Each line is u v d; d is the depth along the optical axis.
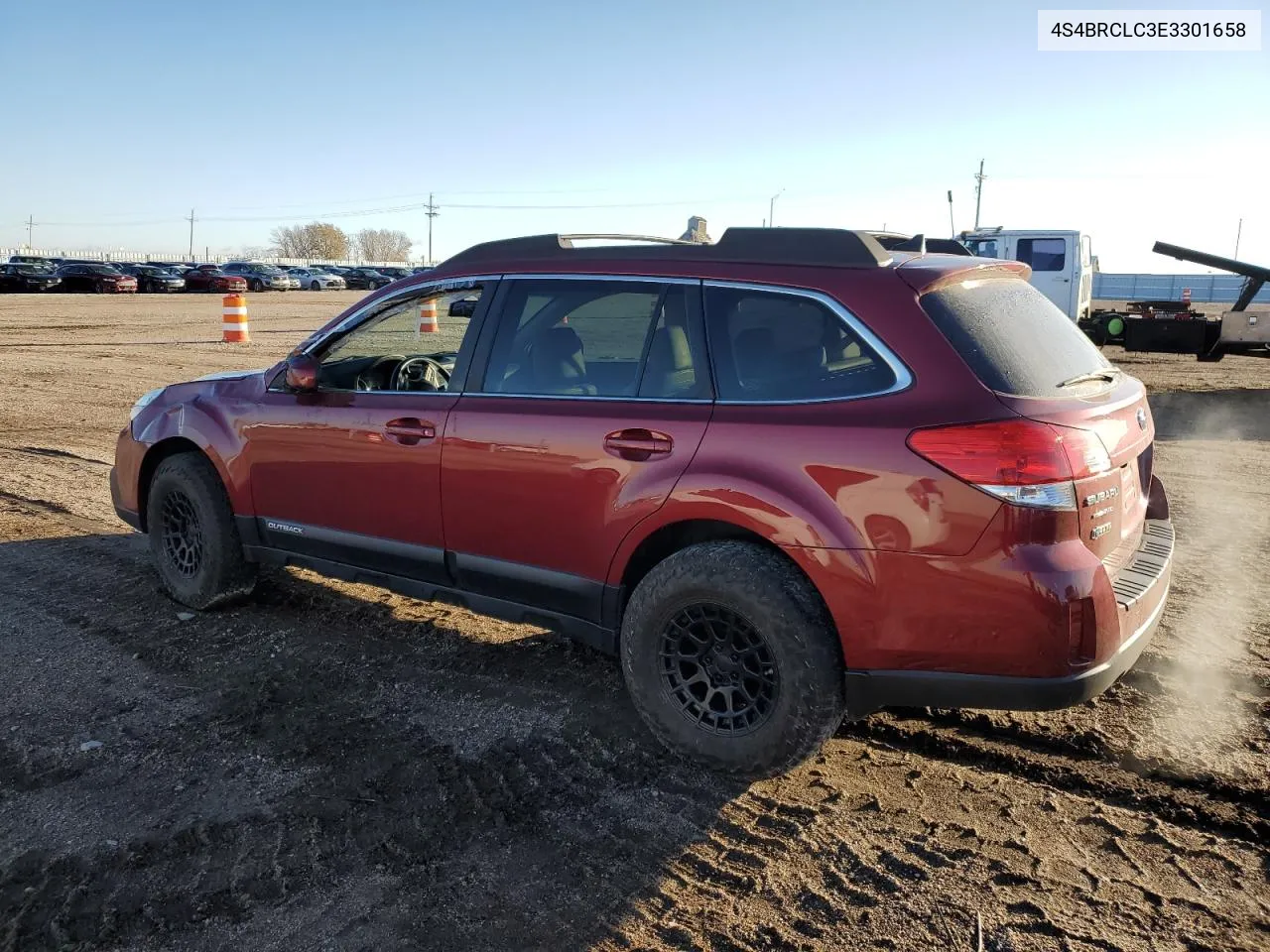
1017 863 2.86
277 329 22.64
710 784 3.30
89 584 5.21
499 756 3.48
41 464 8.21
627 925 2.64
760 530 3.09
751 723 3.24
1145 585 3.11
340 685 4.04
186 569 4.85
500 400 3.75
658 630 3.34
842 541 2.97
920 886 2.77
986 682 2.88
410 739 3.60
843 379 3.09
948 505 2.83
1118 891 2.74
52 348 17.70
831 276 3.20
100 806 3.17
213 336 20.48
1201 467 8.29
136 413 5.07
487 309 3.90
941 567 2.86
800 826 3.06
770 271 3.30
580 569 3.56
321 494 4.27
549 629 3.76
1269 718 3.65
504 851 2.95
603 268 3.64
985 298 3.24
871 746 3.53
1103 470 2.95
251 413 4.51
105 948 2.55
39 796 3.22
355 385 4.58
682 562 3.25
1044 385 3.00
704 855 2.93
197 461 4.75
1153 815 3.09
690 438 3.26
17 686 4.02
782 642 3.06
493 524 3.74
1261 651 4.27
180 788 3.27
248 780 3.32
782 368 3.20
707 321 3.36
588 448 3.45
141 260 105.31
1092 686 2.85
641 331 3.50
